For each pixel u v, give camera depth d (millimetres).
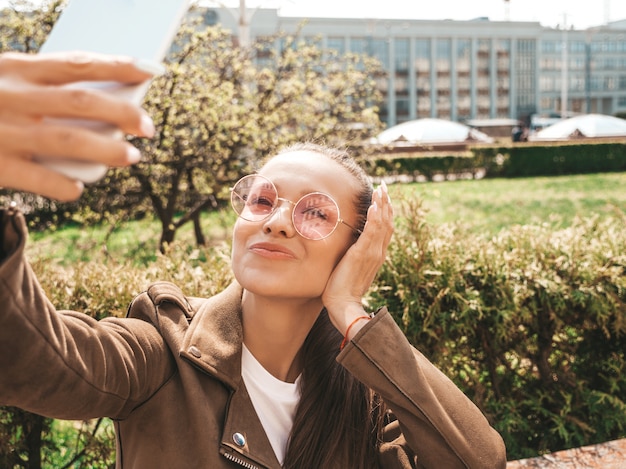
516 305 2691
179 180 7793
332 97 9430
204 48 8156
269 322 1155
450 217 12781
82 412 935
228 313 1155
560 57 96875
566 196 16484
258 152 7867
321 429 1186
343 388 1240
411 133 28766
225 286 2600
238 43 13430
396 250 2670
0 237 715
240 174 7754
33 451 2586
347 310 1139
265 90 8773
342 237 1175
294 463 1158
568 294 2775
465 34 88375
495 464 1174
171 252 3016
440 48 87625
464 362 2836
